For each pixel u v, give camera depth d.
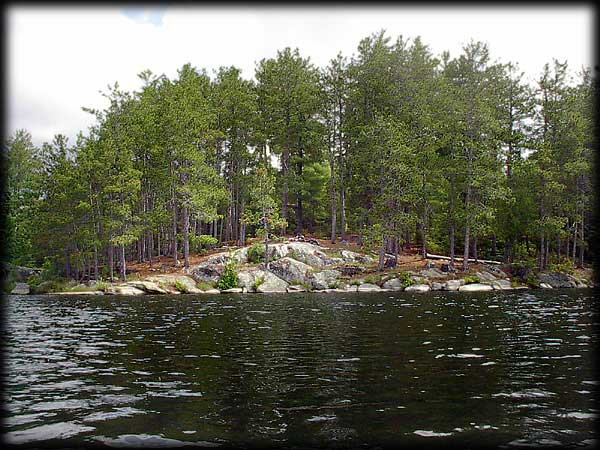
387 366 9.29
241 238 44.78
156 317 18.44
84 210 38.22
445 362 9.63
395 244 38.31
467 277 34.81
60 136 39.12
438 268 37.06
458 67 45.19
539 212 40.97
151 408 6.72
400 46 43.19
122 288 33.16
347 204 48.88
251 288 35.00
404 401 6.95
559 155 39.38
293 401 6.97
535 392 7.43
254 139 46.06
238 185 48.00
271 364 9.56
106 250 46.38
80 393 7.57
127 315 19.27
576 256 46.00
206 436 5.62
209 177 39.38
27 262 54.03
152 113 40.81
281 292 33.88
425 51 44.69
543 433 5.69
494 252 45.06
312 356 10.34
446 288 33.62
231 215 48.50
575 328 14.45
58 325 16.36
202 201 37.94
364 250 42.81
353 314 18.66
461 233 44.84
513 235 41.53
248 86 47.12
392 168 36.03
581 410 6.55
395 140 36.34
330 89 44.69
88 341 12.81
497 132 38.50
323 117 46.16
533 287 35.38
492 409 6.60
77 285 37.31
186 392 7.54
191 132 39.00
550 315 17.86
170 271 38.56
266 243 37.56
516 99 43.41
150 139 40.28
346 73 43.59
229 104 44.88
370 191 41.66
